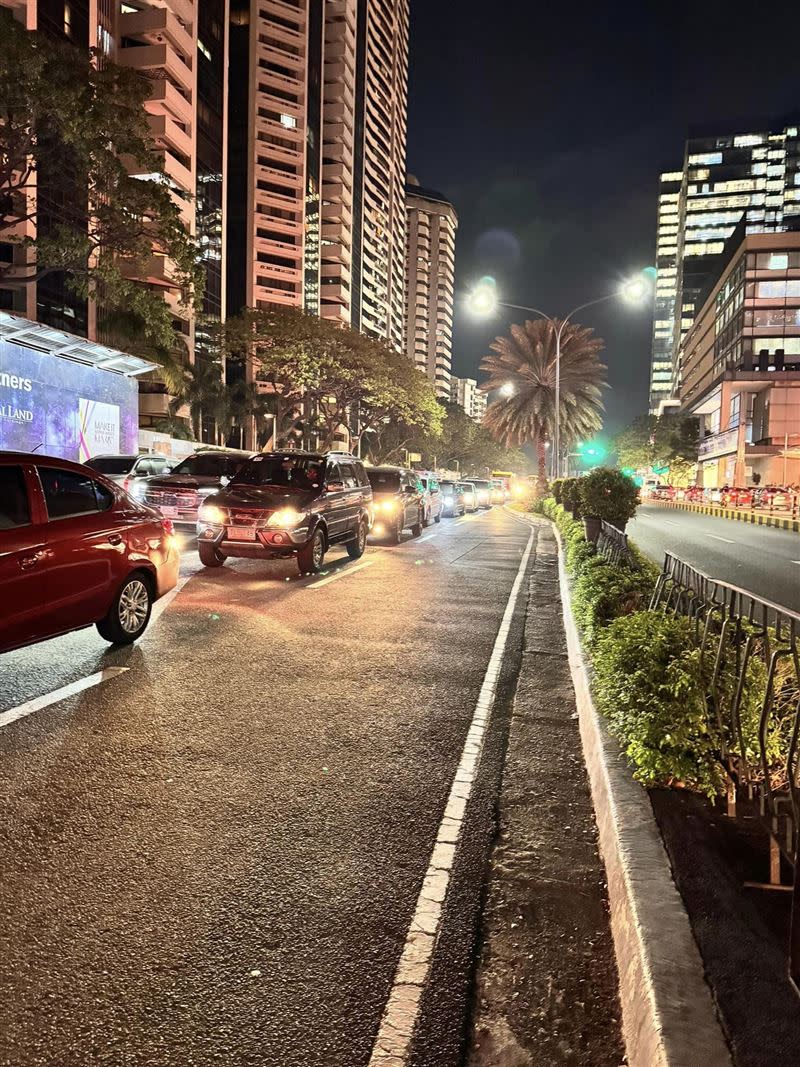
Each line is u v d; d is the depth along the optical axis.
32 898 2.91
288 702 5.48
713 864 2.85
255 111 83.50
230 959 2.57
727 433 71.56
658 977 2.19
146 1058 2.12
